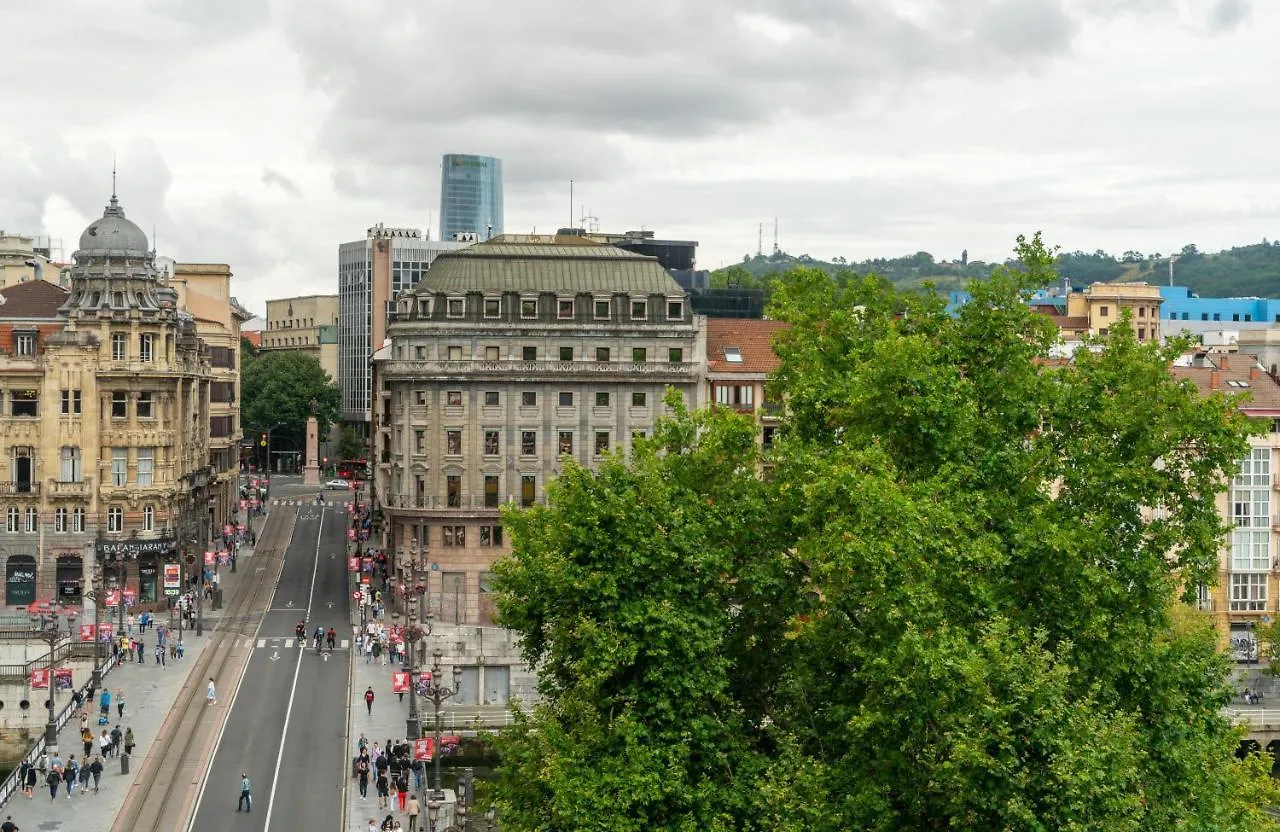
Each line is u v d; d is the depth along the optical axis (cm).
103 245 17150
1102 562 7200
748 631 7100
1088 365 7781
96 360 16775
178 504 17438
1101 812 5572
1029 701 5769
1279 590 15238
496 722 12706
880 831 5903
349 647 15375
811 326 9700
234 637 15725
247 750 11956
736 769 6544
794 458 7269
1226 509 15112
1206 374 16025
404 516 16762
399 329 16738
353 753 11850
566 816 6294
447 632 14825
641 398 16900
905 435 7481
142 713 12862
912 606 6212
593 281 16988
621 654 6531
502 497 16725
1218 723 7019
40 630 13862
